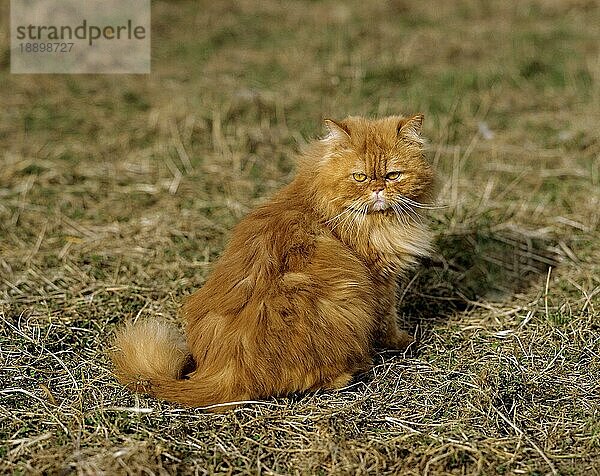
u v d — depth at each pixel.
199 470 1.36
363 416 1.45
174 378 1.47
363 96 2.60
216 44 3.11
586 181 2.11
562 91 2.64
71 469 1.35
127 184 2.13
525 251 1.88
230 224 1.97
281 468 1.37
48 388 1.50
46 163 2.18
